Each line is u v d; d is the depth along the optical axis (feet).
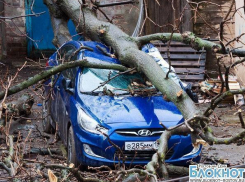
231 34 50.67
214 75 49.11
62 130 28.94
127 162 24.91
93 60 28.99
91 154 25.09
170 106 26.94
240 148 30.94
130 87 27.86
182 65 47.85
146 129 25.09
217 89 42.75
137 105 26.63
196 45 28.76
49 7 38.99
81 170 26.04
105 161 24.81
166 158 25.45
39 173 20.04
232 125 36.24
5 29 54.65
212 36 51.01
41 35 55.47
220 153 29.91
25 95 36.17
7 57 54.80
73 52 30.83
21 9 54.65
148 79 27.58
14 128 33.53
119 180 20.94
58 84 30.91
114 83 28.25
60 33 38.58
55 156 27.45
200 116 21.61
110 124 25.14
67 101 28.19
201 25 51.42
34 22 55.26
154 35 30.14
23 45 55.21
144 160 25.09
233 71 48.19
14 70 51.26
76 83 27.99
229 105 41.93
